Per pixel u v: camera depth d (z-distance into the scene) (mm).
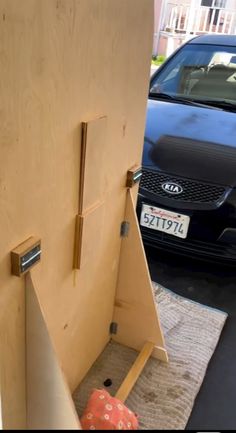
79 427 1082
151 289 1580
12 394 1077
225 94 2715
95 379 1605
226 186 1969
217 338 1864
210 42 2959
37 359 1069
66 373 1409
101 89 1078
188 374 1661
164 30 8586
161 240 2168
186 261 2379
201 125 2350
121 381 1607
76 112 997
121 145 1292
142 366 1606
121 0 1050
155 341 1689
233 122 2422
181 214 2045
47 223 1014
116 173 1314
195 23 8500
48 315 1152
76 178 1085
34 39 794
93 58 1003
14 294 958
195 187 2012
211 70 2830
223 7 9195
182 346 1795
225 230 2008
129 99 1254
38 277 1036
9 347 997
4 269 898
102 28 1003
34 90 833
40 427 1193
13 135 809
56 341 1255
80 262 1219
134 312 1661
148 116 2408
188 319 1957
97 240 1300
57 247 1097
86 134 1039
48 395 1114
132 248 1533
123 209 1461
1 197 825
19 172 857
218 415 1529
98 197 1221
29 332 1040
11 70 760
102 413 1294
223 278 2273
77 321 1376
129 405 1520
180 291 2164
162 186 2061
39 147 898
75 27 903
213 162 2051
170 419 1483
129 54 1170
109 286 1561
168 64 2922
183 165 2051
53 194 1002
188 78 2818
